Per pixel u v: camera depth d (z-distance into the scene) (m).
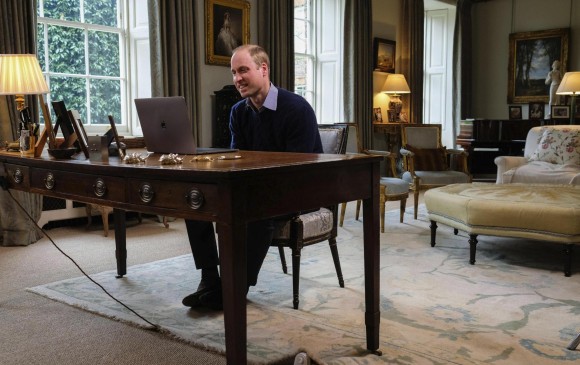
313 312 2.79
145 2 5.53
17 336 2.47
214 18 5.97
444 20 9.83
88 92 5.45
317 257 3.96
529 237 3.58
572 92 6.94
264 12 6.48
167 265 3.73
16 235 4.32
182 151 2.37
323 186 1.99
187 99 5.60
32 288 3.17
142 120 2.46
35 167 2.40
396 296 3.05
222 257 1.66
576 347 2.33
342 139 3.50
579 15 9.56
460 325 2.61
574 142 5.70
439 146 6.49
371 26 7.90
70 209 4.99
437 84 9.99
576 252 4.16
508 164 5.89
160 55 5.40
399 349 2.31
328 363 2.14
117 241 3.40
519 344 2.37
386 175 8.50
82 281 3.33
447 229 5.01
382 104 8.66
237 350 1.66
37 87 3.72
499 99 10.43
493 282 3.34
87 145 2.36
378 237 2.27
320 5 7.86
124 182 1.95
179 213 1.78
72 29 5.30
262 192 1.73
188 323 2.62
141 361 2.22
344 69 7.70
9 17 4.35
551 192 3.98
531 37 9.95
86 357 2.25
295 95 2.80
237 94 5.68
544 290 3.18
